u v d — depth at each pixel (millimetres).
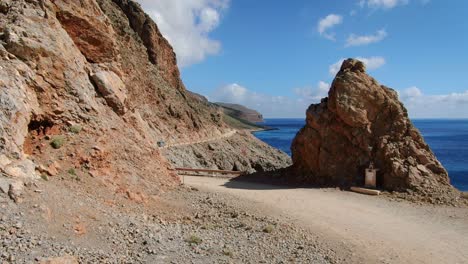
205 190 22734
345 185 24672
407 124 25969
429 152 25016
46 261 8094
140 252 10422
